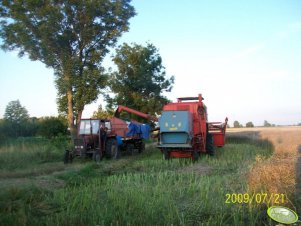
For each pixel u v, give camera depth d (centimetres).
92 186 962
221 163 1405
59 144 2223
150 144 2844
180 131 1533
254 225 616
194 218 664
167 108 1677
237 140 2581
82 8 2733
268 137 2503
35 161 1802
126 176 1127
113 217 660
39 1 2603
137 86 3005
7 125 3828
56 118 2902
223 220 645
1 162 1664
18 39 2720
